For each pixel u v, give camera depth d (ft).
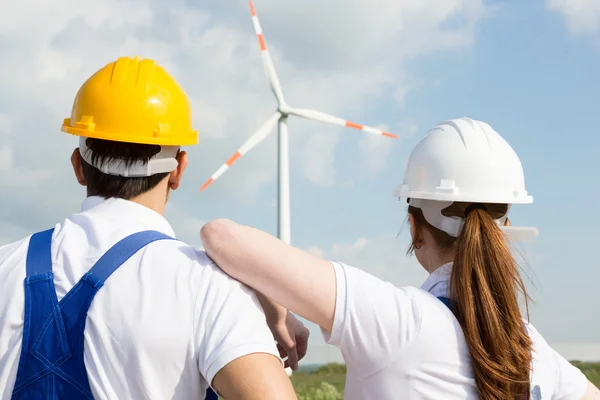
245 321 7.92
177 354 7.77
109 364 7.72
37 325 7.84
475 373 8.59
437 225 9.62
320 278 8.35
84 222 8.53
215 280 8.16
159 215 8.93
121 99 9.05
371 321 8.34
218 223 8.55
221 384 7.70
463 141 9.74
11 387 7.82
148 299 7.86
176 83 9.65
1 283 8.08
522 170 10.03
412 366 8.43
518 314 8.82
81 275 8.03
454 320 8.71
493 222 9.17
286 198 101.14
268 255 8.29
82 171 9.39
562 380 9.74
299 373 77.20
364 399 8.64
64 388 7.73
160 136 8.96
